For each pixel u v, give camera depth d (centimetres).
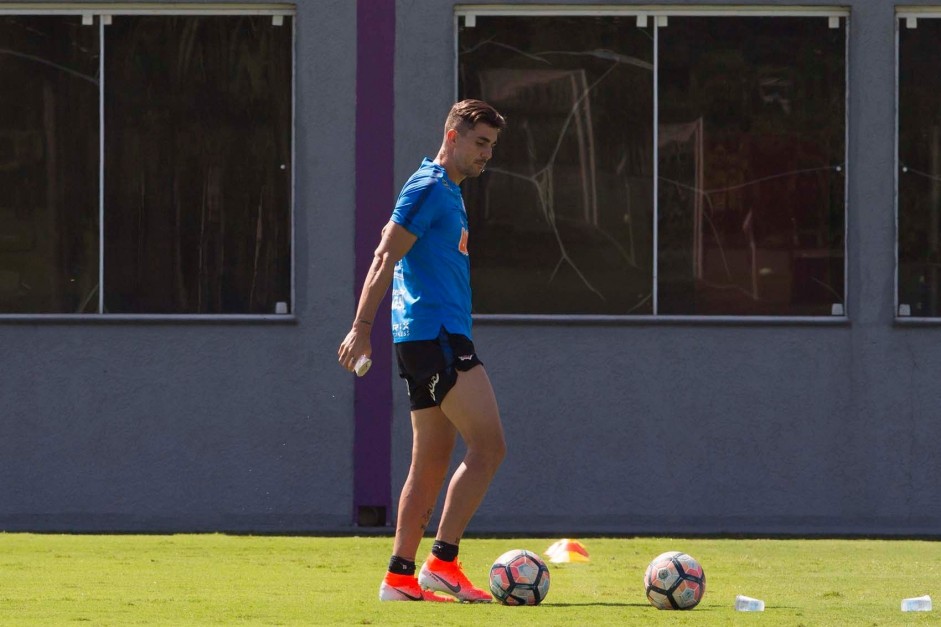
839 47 4003
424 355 2006
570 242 4009
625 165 4009
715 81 4006
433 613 1888
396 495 3938
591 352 3959
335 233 3966
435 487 2073
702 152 4009
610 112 4009
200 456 3947
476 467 2019
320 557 3089
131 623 1794
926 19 3991
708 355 3962
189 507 3941
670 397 3953
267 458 3944
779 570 2888
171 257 4016
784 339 3966
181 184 4012
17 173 4028
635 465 3947
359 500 3938
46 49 4016
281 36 4003
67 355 3966
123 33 4016
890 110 3981
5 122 4028
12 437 3953
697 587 1975
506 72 4003
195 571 2734
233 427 3950
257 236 4000
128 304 4016
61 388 3959
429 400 2038
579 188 4016
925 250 3988
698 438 3950
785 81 4003
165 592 2294
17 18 4022
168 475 3944
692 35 4003
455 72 3984
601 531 3872
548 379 3956
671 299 4006
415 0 3972
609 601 2142
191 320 3962
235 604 2039
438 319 2005
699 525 3934
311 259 3966
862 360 3966
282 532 3812
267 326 3956
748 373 3962
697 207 4009
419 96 3972
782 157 4009
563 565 2955
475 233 4003
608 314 4003
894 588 2509
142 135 4016
